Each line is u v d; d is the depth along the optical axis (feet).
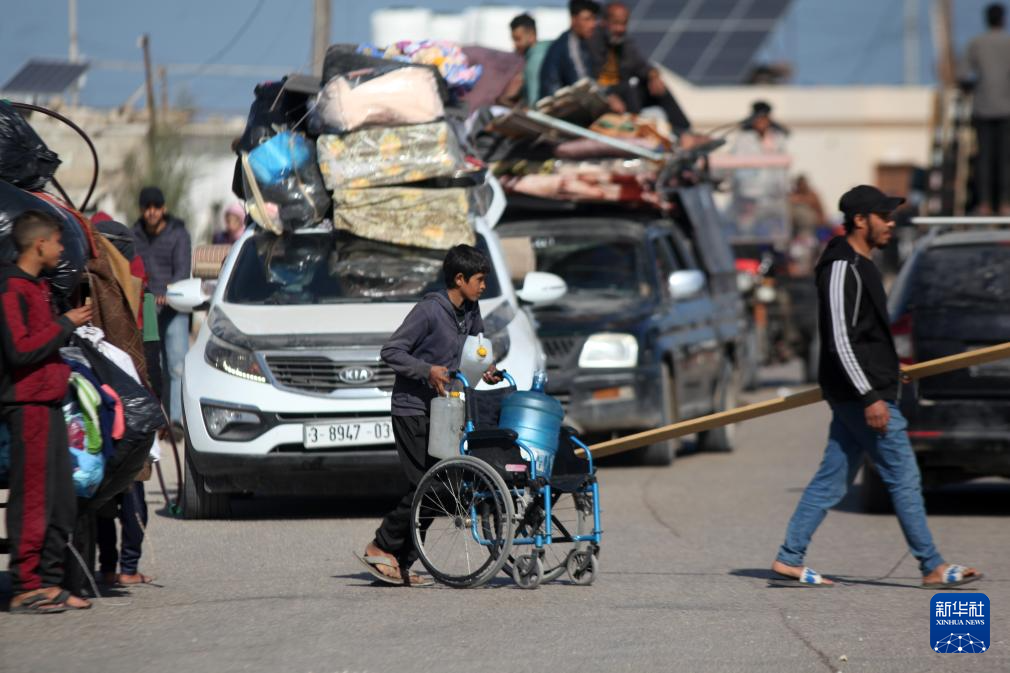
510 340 105.19
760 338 219.82
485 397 80.12
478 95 146.51
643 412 131.03
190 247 139.03
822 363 79.30
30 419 69.36
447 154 112.68
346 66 113.39
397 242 111.86
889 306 104.94
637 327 131.75
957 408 100.78
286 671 60.08
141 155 228.63
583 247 140.67
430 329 78.13
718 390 151.12
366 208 111.34
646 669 60.18
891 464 78.07
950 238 108.17
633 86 165.07
